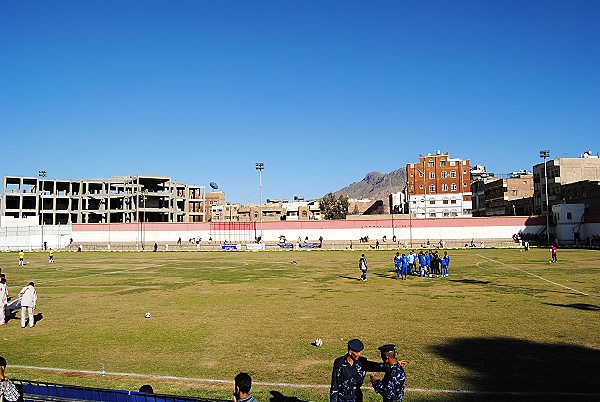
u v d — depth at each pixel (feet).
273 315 74.33
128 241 365.81
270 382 42.37
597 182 295.89
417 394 38.63
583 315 70.08
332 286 111.55
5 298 70.33
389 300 88.33
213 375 44.39
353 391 29.66
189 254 266.77
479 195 495.41
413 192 446.19
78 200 449.89
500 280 117.70
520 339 56.18
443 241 342.64
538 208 375.25
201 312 77.77
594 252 228.43
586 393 38.40
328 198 566.36
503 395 38.24
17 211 419.33
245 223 365.61
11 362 49.34
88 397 29.35
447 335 58.95
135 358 50.44
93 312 78.79
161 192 436.35
